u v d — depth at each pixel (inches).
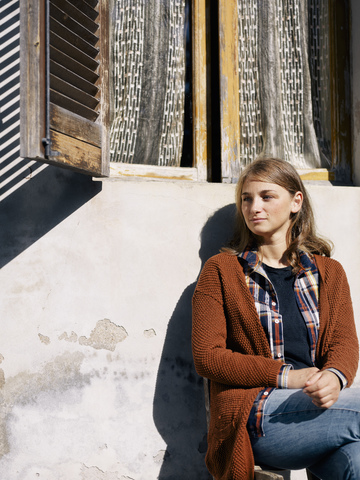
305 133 111.4
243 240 86.2
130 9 103.1
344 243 102.2
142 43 103.3
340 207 102.5
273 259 84.0
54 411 85.6
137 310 90.0
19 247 86.0
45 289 86.3
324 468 67.3
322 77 110.8
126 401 88.5
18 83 87.3
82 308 87.5
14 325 85.1
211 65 105.9
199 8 104.5
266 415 68.9
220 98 103.1
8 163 86.3
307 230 86.2
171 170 102.3
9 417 84.2
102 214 89.4
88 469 86.4
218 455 71.9
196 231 94.0
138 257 90.7
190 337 92.4
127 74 102.7
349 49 111.7
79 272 87.7
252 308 77.7
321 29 111.7
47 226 87.0
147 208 91.7
